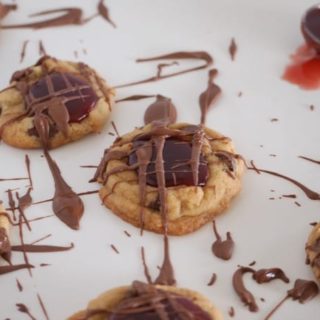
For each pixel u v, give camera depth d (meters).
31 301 0.34
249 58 0.45
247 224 0.36
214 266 0.35
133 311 0.30
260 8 0.47
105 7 0.48
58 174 0.39
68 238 0.36
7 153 0.40
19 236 0.36
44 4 0.49
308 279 0.34
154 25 0.47
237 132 0.41
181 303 0.30
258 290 0.34
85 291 0.34
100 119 0.40
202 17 0.47
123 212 0.36
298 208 0.37
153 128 0.38
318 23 0.44
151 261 0.35
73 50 0.46
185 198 0.35
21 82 0.41
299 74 0.44
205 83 0.43
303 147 0.40
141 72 0.44
